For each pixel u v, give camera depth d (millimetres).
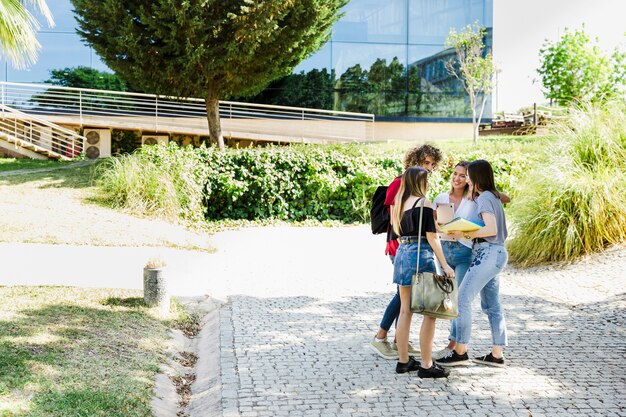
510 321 7465
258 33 17609
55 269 9094
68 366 5199
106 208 13750
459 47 25375
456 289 5348
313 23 18812
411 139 27438
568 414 4875
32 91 23656
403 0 26938
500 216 5754
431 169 6012
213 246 12008
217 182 15133
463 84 25266
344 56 26531
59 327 6180
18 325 6074
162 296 7535
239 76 19234
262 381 5504
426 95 27328
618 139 11375
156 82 18453
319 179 15664
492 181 5816
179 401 5254
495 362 5895
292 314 7680
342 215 16109
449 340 6129
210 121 19906
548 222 10453
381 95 26953
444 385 5438
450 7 27297
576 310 7969
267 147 17141
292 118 25688
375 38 26781
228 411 4883
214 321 7422
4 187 15102
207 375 5734
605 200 10500
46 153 21531
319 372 5727
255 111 25375
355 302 8289
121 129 23547
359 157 16672
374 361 6031
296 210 15812
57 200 14062
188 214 14359
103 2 17531
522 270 10234
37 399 4496
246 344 6516
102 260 9898
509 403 5074
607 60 25516
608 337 6863
